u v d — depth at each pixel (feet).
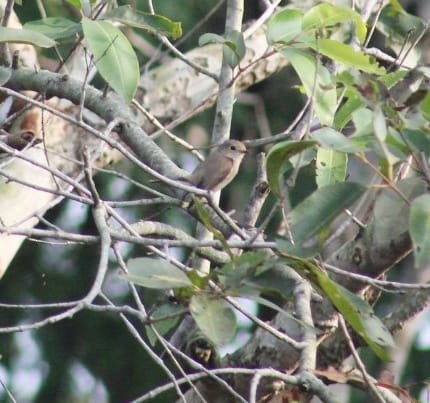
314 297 32.32
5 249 38.01
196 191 28.58
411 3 57.72
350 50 29.37
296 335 34.50
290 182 25.31
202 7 60.95
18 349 67.82
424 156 23.71
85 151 27.40
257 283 23.66
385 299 57.11
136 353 67.00
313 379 24.52
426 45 40.06
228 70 37.11
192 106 46.24
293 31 30.22
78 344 67.77
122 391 67.00
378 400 24.48
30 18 56.13
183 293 23.47
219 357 34.60
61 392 67.05
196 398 35.37
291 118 64.34
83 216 66.33
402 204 24.54
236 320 22.84
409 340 43.88
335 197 23.73
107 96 35.55
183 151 61.77
